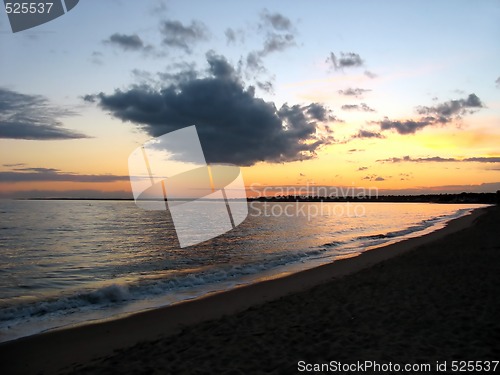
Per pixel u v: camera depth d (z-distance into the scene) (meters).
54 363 4.51
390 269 10.08
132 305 7.51
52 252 15.95
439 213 54.47
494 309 5.61
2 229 25.12
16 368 4.38
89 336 5.54
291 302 7.05
